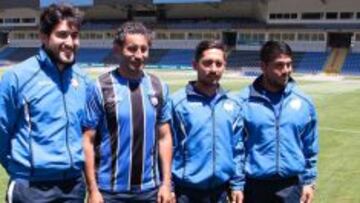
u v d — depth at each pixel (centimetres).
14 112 393
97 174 427
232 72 5172
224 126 461
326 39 5438
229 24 5881
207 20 6247
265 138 475
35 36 6988
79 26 402
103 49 6544
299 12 5584
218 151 457
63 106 398
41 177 396
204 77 454
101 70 5138
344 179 945
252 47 5803
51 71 397
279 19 5712
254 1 5691
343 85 3581
